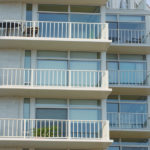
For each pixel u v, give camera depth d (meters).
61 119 34.28
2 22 34.84
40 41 33.94
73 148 33.62
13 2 35.97
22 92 33.53
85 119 34.38
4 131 32.53
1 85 32.94
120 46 39.94
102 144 32.78
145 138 40.47
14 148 33.25
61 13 36.16
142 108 40.44
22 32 34.94
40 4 36.16
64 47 34.91
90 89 33.31
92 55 35.50
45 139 31.81
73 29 36.09
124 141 40.28
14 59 34.75
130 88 39.34
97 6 36.47
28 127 32.72
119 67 40.91
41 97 34.38
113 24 41.38
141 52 40.97
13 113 33.91
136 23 41.44
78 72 34.69
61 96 34.31
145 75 40.72
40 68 35.00
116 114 39.88
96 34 35.91
